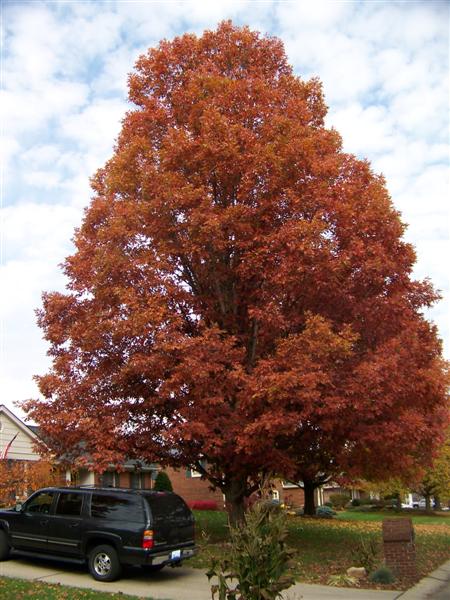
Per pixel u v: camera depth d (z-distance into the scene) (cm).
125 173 1427
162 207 1320
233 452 1330
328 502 4647
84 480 2930
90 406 1368
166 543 1183
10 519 1318
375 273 1299
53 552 1246
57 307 1474
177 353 1251
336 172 1378
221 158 1355
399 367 1241
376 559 1352
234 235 1358
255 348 1382
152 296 1290
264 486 805
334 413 1222
